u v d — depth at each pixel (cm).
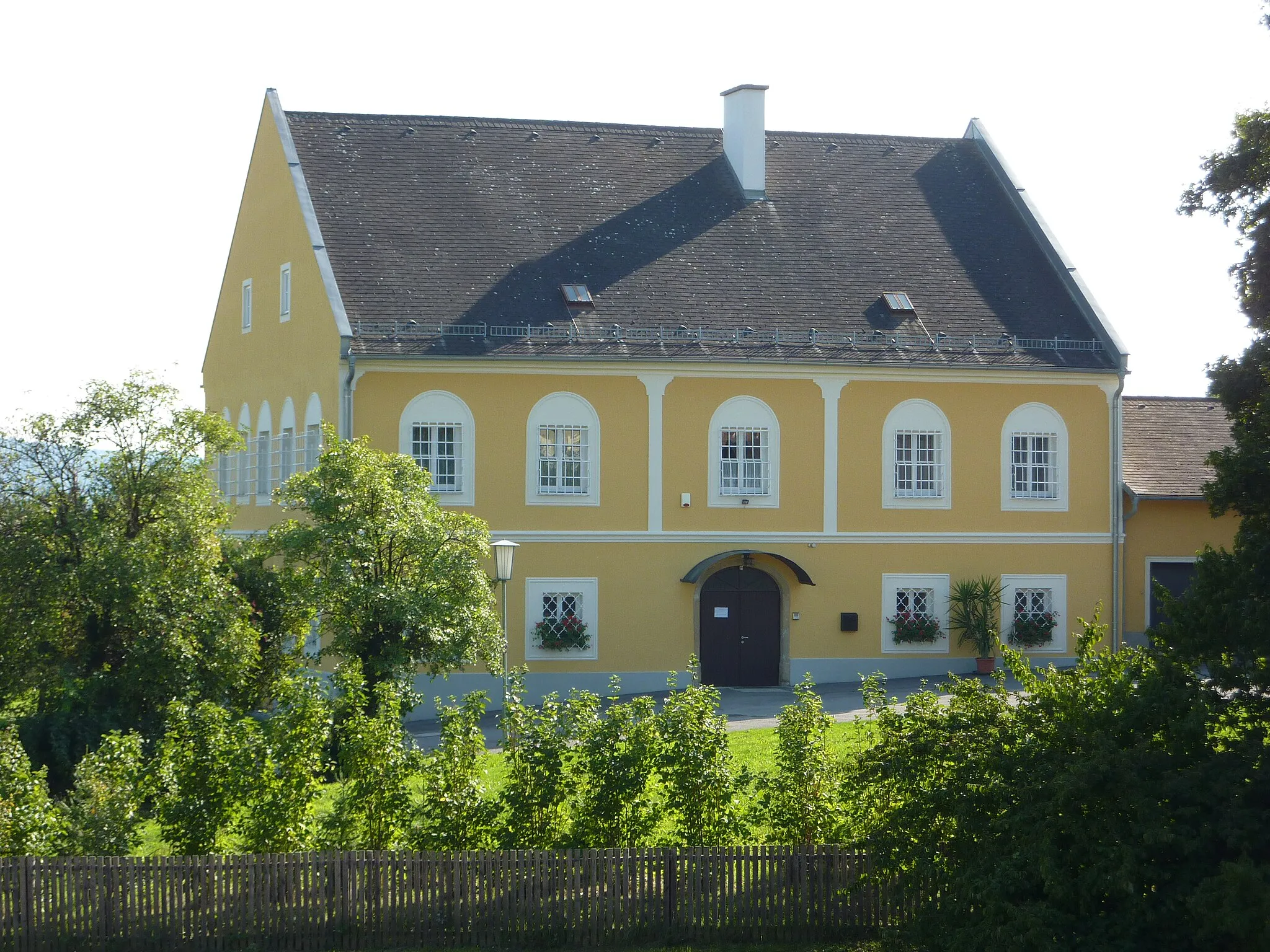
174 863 1571
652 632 3750
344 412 3531
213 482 2755
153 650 2505
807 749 1694
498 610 3656
